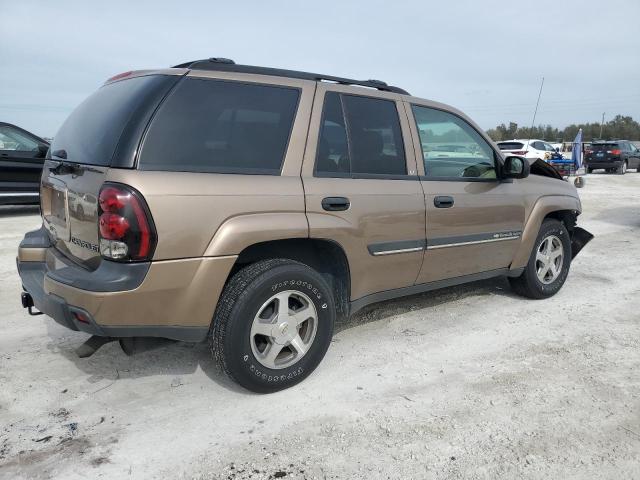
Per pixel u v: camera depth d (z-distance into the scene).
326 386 3.25
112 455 2.55
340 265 3.45
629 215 11.10
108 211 2.58
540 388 3.25
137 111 2.75
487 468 2.48
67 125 3.46
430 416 2.92
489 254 4.38
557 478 2.42
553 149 20.36
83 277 2.69
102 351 3.73
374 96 3.68
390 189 3.59
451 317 4.50
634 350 3.84
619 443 2.69
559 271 5.11
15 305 4.68
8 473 2.41
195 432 2.75
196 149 2.83
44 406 2.98
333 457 2.56
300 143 3.20
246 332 2.93
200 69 3.00
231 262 2.85
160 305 2.71
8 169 9.29
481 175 4.34
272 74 3.25
